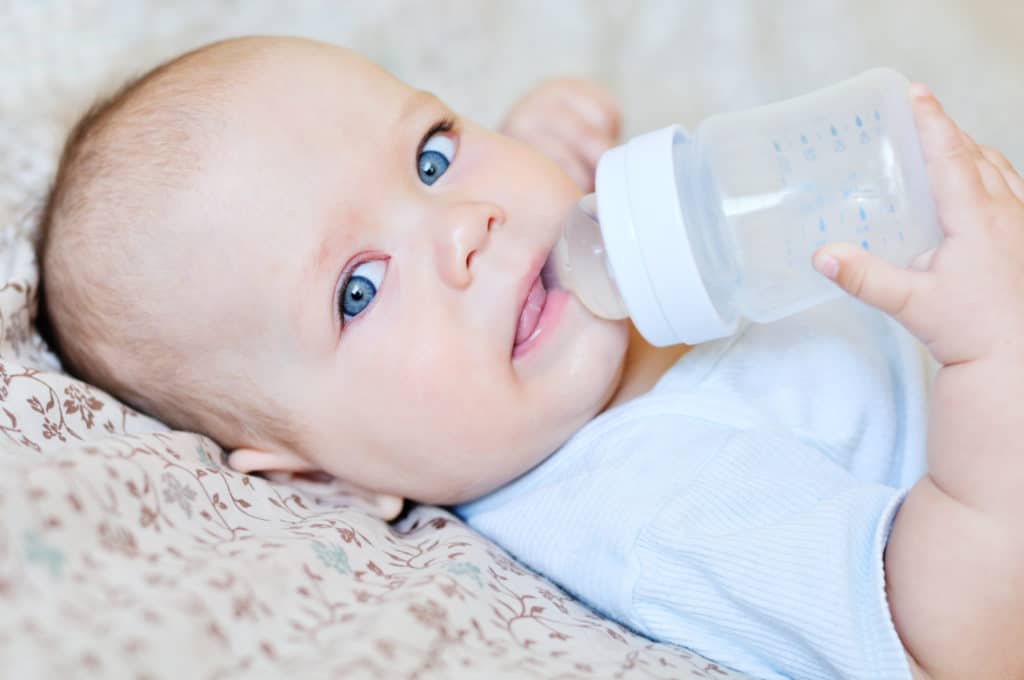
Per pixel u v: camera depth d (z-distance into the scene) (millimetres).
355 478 1220
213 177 1107
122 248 1143
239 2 1724
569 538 1141
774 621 963
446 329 1095
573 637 933
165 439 1028
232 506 979
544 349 1124
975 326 891
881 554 943
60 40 1529
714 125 1027
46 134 1403
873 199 935
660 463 1120
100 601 706
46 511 731
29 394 1041
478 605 894
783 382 1202
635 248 959
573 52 1952
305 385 1149
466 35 1884
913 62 1848
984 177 929
